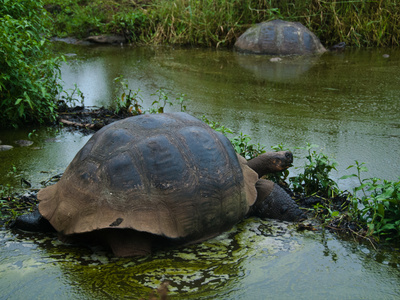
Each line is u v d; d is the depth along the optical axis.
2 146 4.70
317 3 10.45
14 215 3.38
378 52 9.80
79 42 10.52
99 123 5.29
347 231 3.30
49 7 11.70
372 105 6.30
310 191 3.90
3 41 4.90
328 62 8.83
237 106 6.22
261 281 2.72
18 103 4.87
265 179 3.83
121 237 2.88
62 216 2.92
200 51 9.83
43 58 6.25
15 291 2.60
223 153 3.21
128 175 2.87
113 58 8.97
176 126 3.17
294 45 9.51
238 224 3.39
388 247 3.13
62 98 6.15
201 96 6.63
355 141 5.02
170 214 2.88
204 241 3.11
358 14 10.39
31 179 4.03
